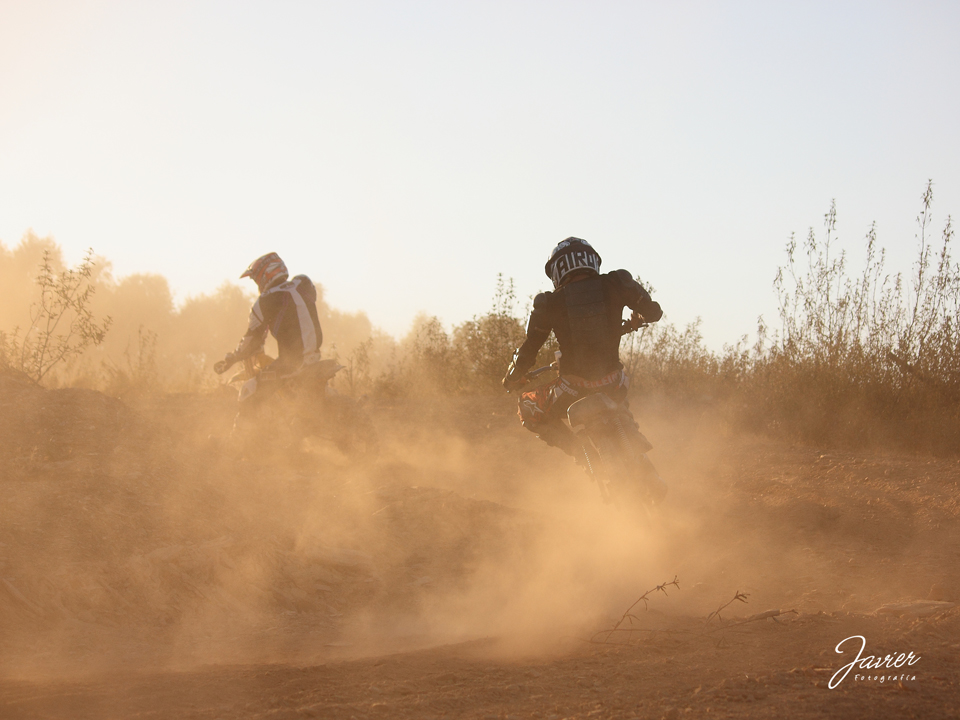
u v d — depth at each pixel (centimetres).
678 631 395
